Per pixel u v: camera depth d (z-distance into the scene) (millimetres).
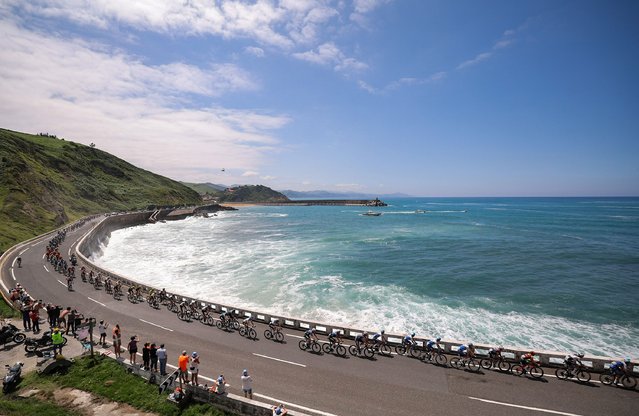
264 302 31906
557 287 37062
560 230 89000
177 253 57250
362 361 18594
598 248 60906
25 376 16625
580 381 16500
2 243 50562
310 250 59438
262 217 150500
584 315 29078
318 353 19531
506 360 18328
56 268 38281
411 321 27656
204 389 14617
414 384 16281
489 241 69438
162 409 14203
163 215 128500
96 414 13930
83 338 18094
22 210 67500
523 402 14859
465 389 15867
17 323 23000
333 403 14711
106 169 166750
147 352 16906
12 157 88812
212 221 128125
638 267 46375
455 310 30172
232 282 38500
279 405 13797
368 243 67375
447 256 53719
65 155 147375
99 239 66000
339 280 39438
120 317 24812
